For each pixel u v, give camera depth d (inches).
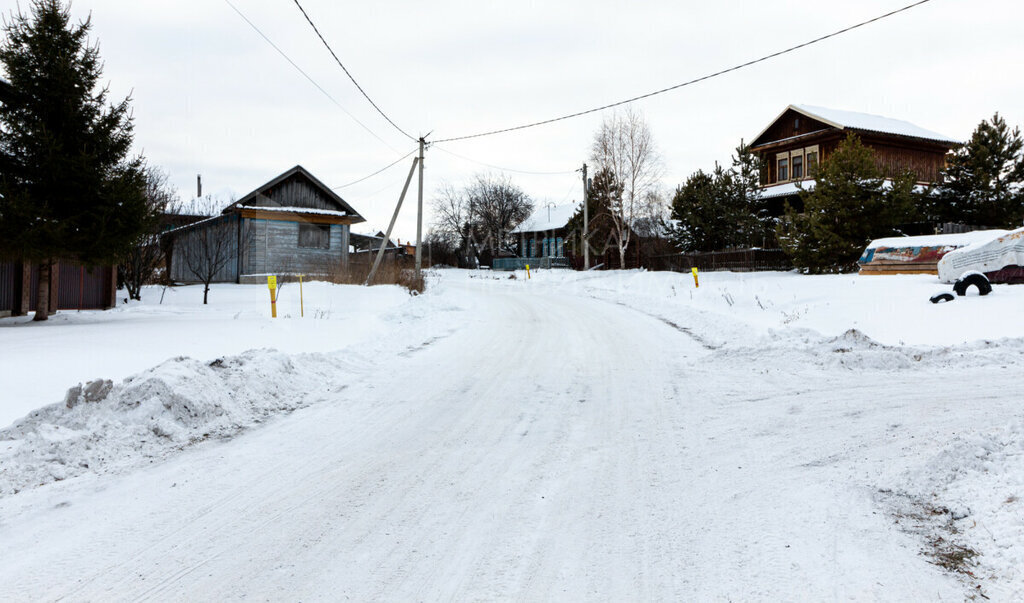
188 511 167.2
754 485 181.0
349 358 398.6
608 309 787.4
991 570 126.4
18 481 185.6
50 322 553.6
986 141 1121.4
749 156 1349.7
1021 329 412.8
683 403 287.0
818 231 994.7
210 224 1125.1
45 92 532.7
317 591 125.8
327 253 1321.4
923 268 786.2
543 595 123.4
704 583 126.7
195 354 384.5
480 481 190.1
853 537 144.8
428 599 122.3
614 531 152.9
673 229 1562.5
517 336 534.3
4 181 494.6
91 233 532.1
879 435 221.0
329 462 208.7
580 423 256.4
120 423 231.3
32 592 125.0
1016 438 190.7
